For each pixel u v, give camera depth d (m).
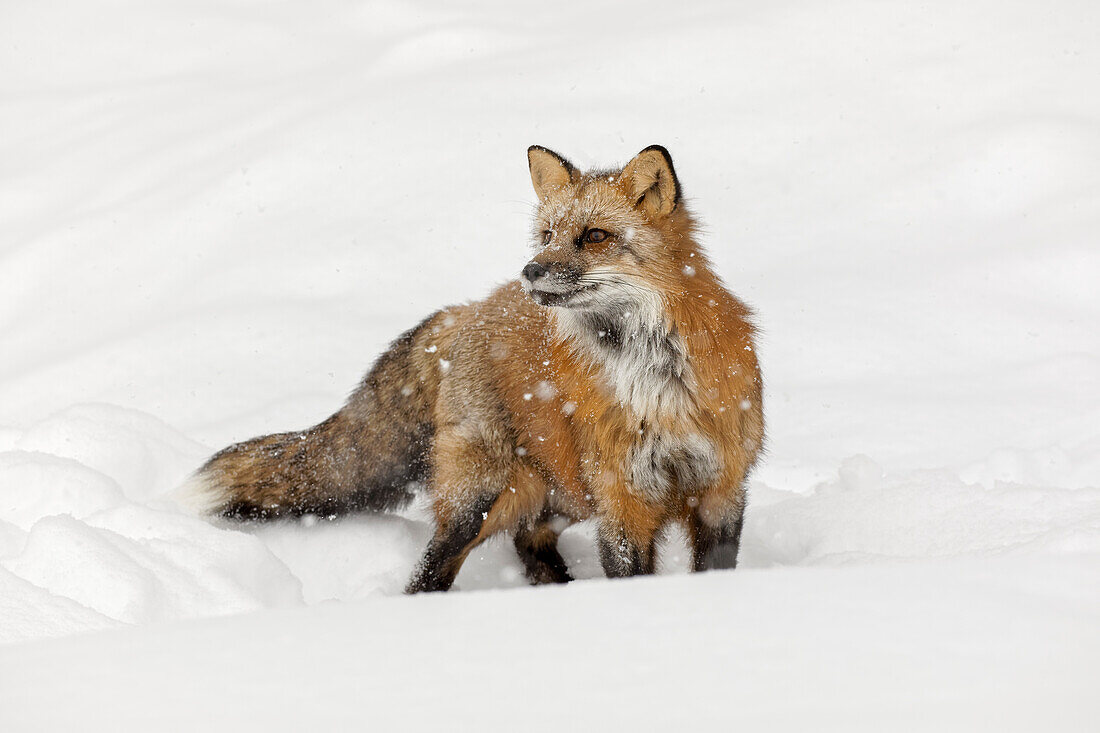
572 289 7.84
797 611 2.95
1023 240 18.20
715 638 2.75
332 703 2.43
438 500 9.12
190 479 10.08
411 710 2.36
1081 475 10.90
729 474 8.20
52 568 6.94
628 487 8.21
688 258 8.16
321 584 9.20
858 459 10.43
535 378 8.59
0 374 17.44
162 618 6.81
